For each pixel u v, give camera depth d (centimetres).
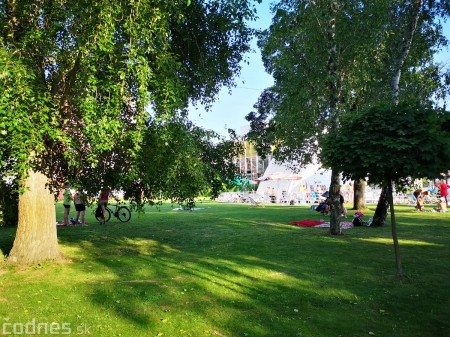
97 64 644
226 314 544
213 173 881
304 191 3441
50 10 630
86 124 634
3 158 672
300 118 1265
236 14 780
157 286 680
